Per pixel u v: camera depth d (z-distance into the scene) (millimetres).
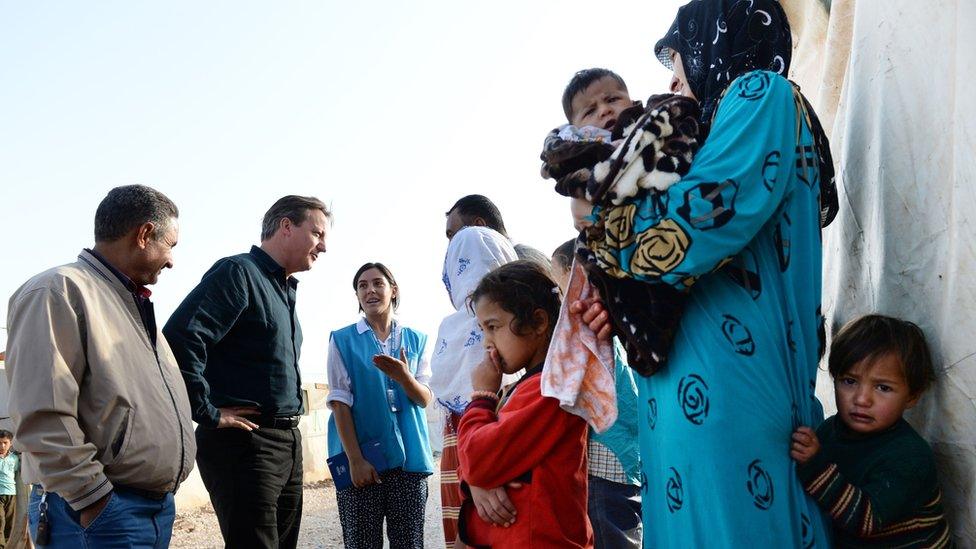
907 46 2092
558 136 2051
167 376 3420
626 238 1807
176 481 3314
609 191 1802
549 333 2383
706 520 1728
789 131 1832
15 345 3010
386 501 5031
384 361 4797
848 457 1917
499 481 2195
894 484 1818
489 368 2441
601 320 2047
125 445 3100
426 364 5422
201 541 11758
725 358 1754
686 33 2277
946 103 1941
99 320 3137
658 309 1821
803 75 3799
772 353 1760
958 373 1877
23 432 2928
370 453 4938
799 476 1792
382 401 5035
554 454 2213
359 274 5352
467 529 2338
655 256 1733
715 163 1734
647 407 1951
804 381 1836
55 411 2934
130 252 3375
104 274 3295
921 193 2027
